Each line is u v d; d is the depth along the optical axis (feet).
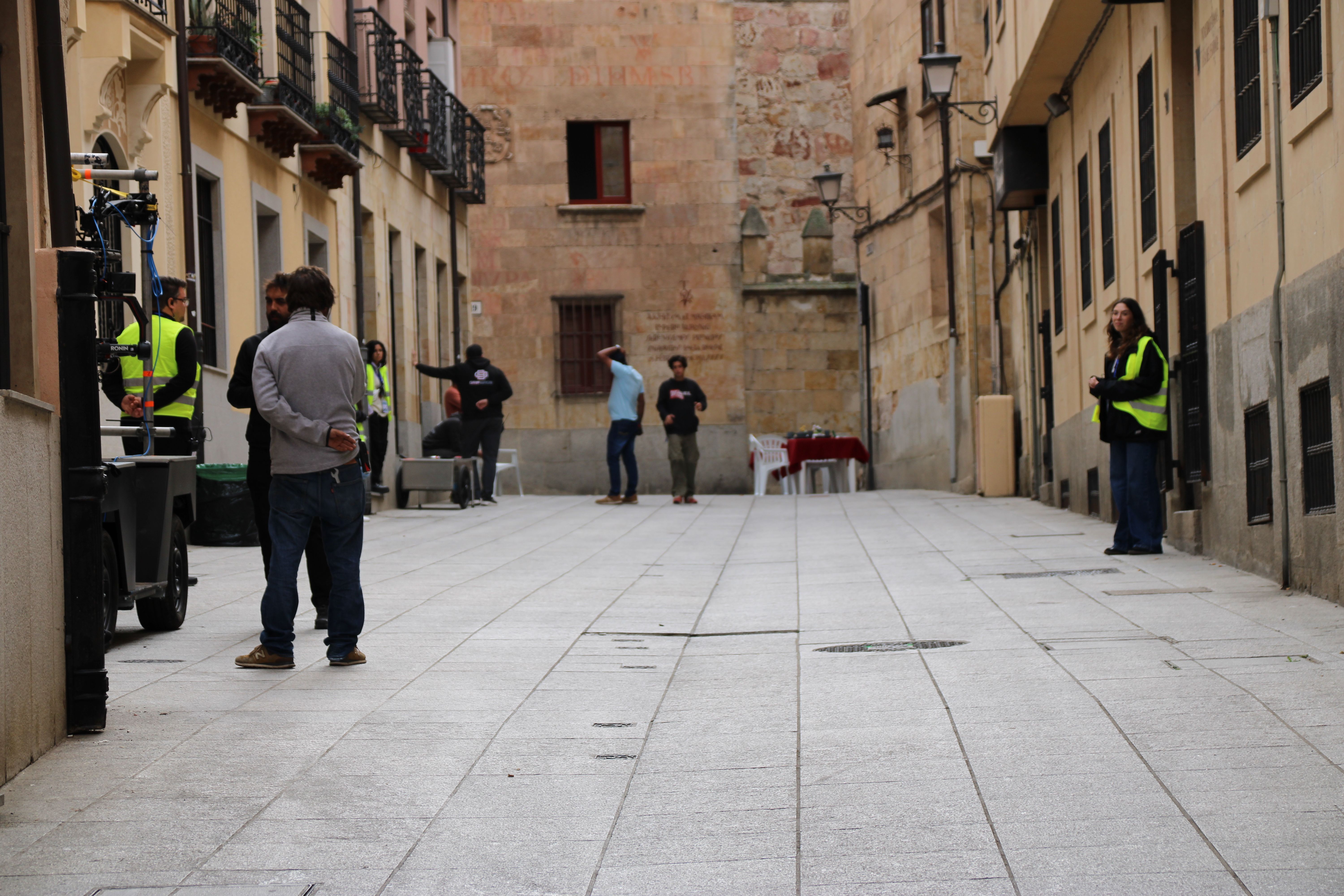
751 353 112.98
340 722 21.85
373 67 77.10
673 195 112.47
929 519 59.36
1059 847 14.90
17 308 20.93
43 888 14.67
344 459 26.43
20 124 20.95
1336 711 19.95
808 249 114.73
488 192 111.96
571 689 24.31
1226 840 14.83
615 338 111.65
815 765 18.76
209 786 18.33
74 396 21.12
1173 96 41.70
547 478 110.93
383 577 41.63
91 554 21.11
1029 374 71.67
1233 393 36.22
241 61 56.03
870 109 101.19
